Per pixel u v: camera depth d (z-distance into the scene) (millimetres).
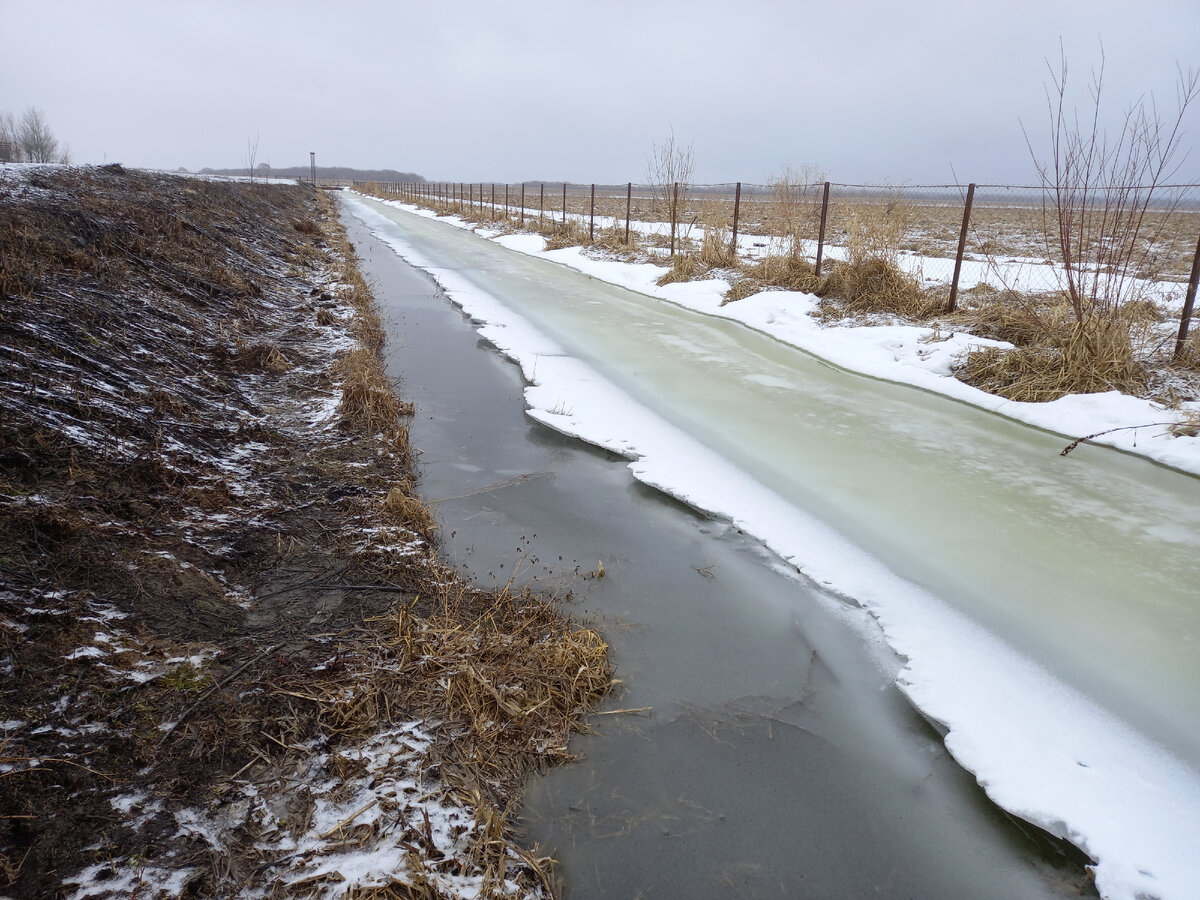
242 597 3320
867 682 3135
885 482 5027
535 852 2250
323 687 2803
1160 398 6227
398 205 44406
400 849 2193
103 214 8586
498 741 2670
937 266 13344
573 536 4293
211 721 2572
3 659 2516
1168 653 3254
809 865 2275
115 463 3887
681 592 3760
